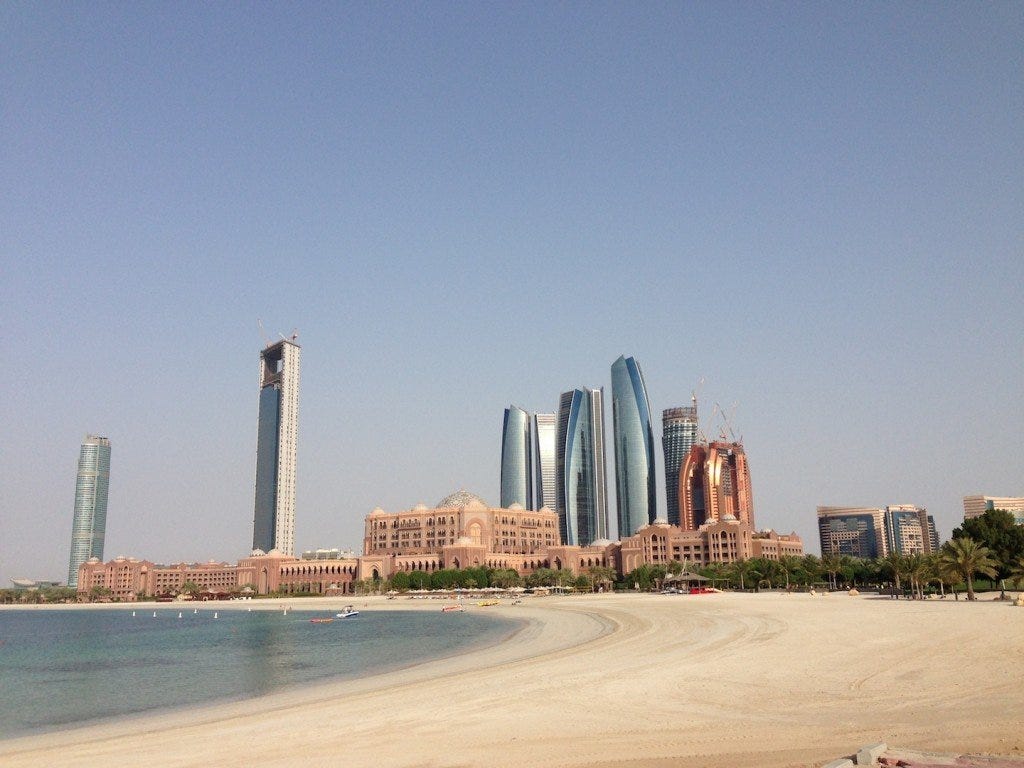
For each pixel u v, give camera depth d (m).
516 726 42.03
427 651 98.12
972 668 52.25
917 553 172.12
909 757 29.28
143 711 58.94
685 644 77.56
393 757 36.72
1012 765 28.09
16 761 41.28
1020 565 133.88
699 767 32.09
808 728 37.94
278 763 36.88
